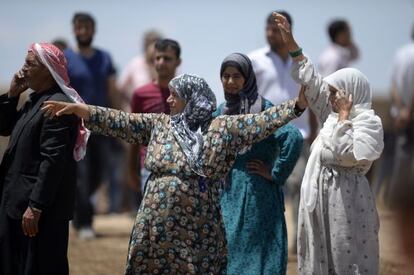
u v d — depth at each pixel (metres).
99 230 35.22
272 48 24.72
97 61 31.92
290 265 24.84
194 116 14.63
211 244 14.41
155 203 14.32
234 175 17.06
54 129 14.90
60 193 15.38
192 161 14.27
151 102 23.31
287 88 24.67
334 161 15.04
